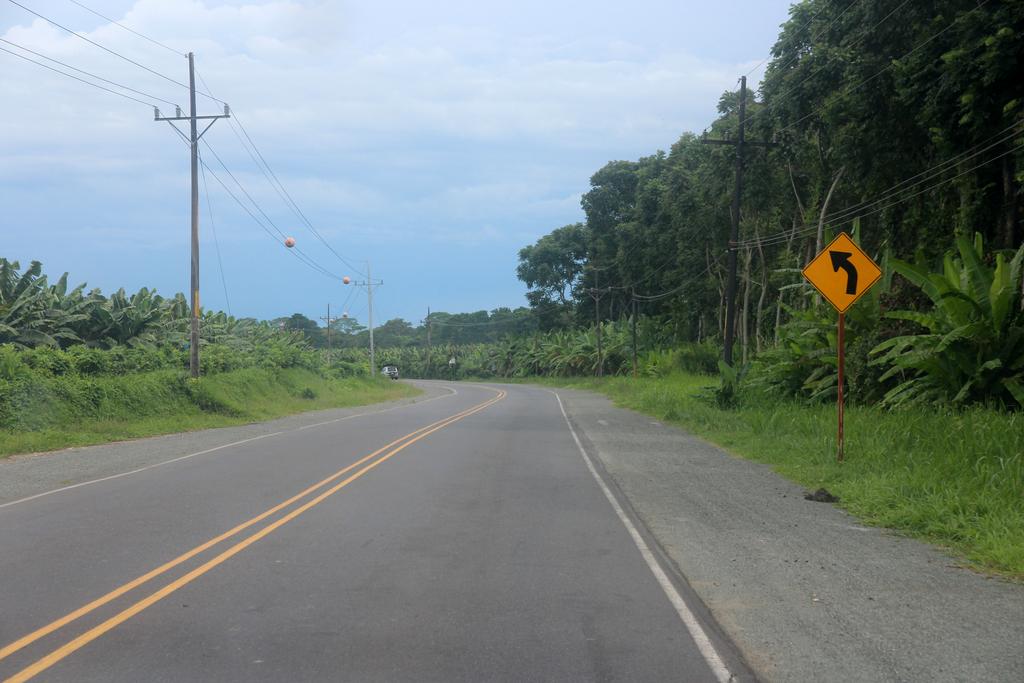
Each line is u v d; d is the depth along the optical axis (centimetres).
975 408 1472
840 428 1304
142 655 477
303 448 1703
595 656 477
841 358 1312
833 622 543
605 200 7788
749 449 1627
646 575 665
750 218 4147
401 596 600
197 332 2792
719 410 2555
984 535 779
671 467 1401
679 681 440
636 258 6569
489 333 14238
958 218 2264
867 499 979
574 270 9175
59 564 698
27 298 2861
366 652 482
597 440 1925
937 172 2309
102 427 2077
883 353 1930
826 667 461
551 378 8250
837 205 3388
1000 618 551
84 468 1409
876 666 462
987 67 1833
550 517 919
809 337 2259
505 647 492
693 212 4900
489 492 1099
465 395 5291
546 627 530
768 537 816
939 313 1662
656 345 6531
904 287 2070
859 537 818
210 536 811
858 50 2484
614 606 578
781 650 489
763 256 4291
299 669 455
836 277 1302
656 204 6219
